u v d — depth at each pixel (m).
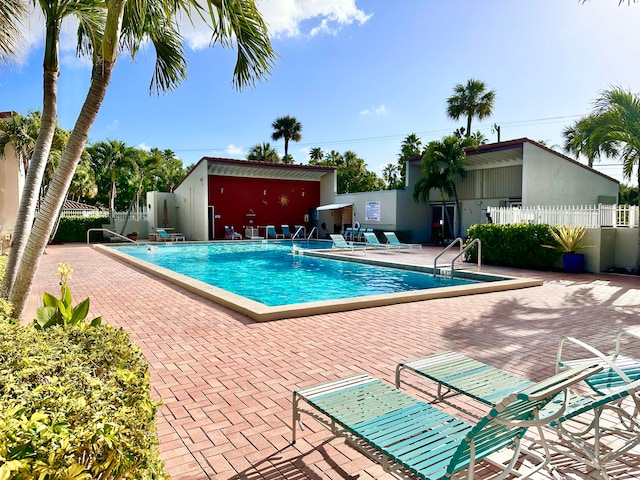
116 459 1.33
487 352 4.84
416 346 5.06
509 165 22.12
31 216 4.71
